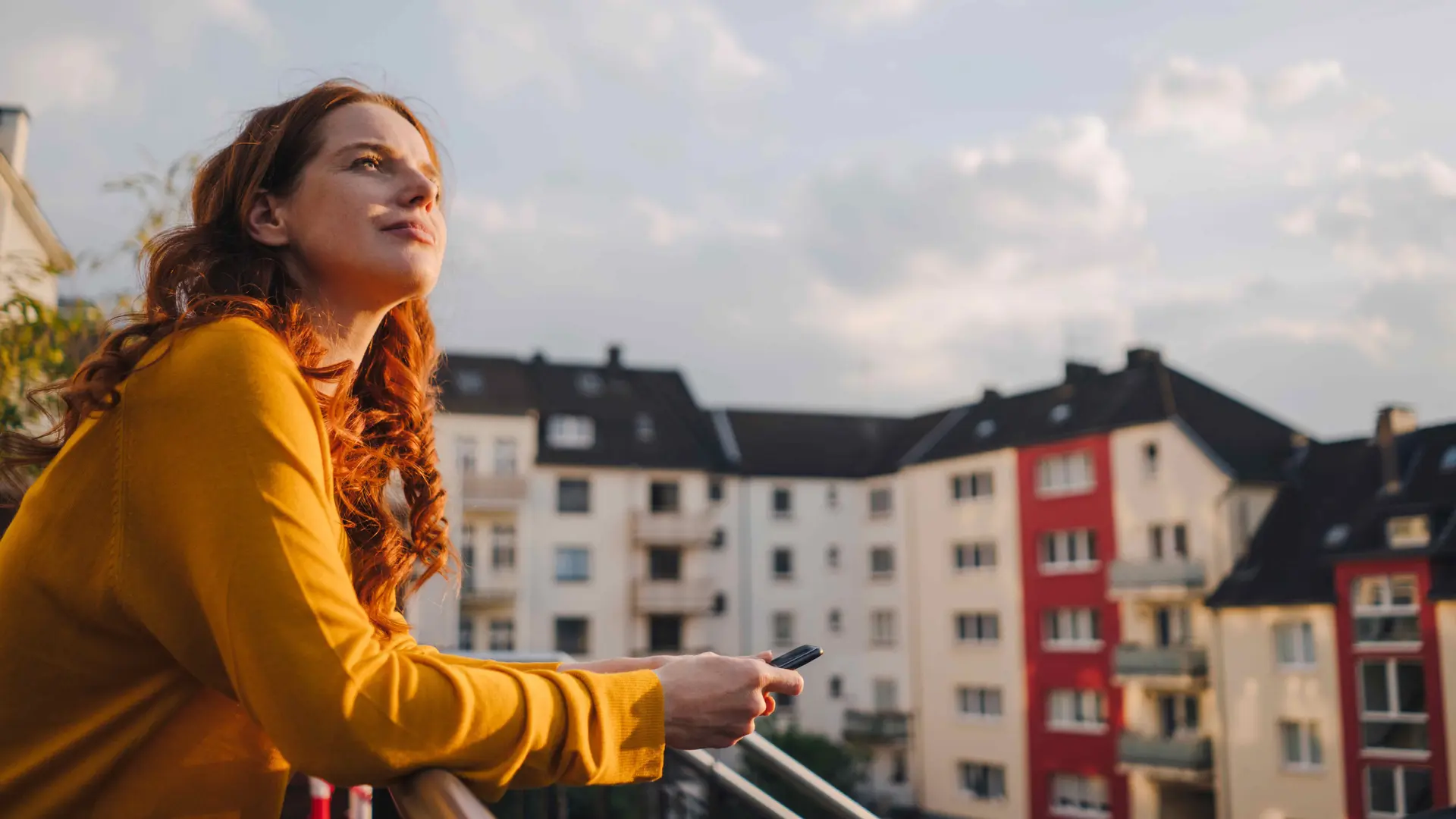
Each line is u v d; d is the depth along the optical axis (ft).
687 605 156.66
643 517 156.87
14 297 13.47
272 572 2.60
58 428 3.30
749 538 165.89
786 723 162.20
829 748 150.61
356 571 3.81
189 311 3.14
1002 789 141.79
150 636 2.87
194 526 2.69
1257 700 113.70
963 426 158.40
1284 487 121.49
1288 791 110.42
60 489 2.86
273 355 2.94
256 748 3.03
